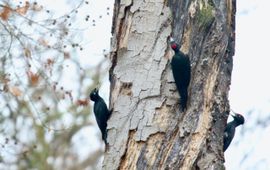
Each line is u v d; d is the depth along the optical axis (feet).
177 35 36.88
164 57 36.42
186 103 35.60
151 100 35.76
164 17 37.11
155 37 36.88
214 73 36.63
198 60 36.60
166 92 35.83
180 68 35.32
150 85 36.04
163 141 34.99
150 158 34.73
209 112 35.88
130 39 37.11
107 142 36.29
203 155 34.91
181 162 34.55
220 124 36.22
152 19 37.14
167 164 34.53
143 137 35.12
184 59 35.40
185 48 36.70
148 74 36.27
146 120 35.42
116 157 35.47
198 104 35.76
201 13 37.09
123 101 36.27
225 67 37.17
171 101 35.70
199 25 36.99
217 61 36.83
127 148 35.32
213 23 37.11
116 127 36.04
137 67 36.55
